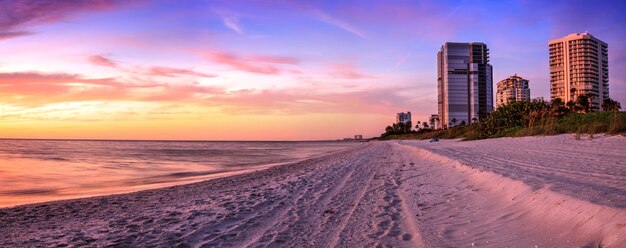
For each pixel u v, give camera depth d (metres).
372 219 6.75
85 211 9.65
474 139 39.19
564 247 3.85
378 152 36.56
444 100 179.50
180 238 6.27
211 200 10.40
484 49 175.62
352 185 11.88
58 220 8.62
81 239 6.56
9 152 59.00
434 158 17.14
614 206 4.18
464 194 7.62
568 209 4.67
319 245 5.43
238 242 5.87
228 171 23.56
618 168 7.82
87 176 21.72
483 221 5.44
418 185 10.09
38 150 70.25
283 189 11.91
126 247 5.89
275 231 6.46
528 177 7.31
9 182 18.81
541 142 19.38
